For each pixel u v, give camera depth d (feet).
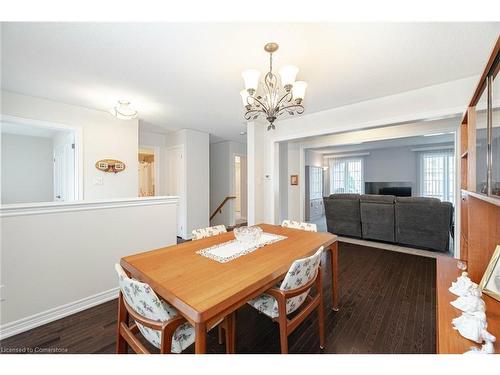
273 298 4.96
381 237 13.51
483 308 3.39
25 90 8.74
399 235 12.81
